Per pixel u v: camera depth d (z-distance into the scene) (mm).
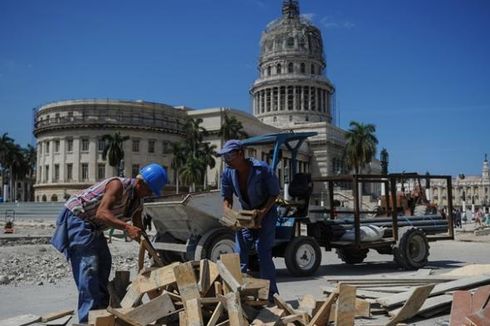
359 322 5871
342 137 122812
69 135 88000
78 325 4957
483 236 29578
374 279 7977
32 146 129625
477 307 5695
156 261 5809
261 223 6305
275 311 5297
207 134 92750
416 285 7551
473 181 174875
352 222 12227
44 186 89875
